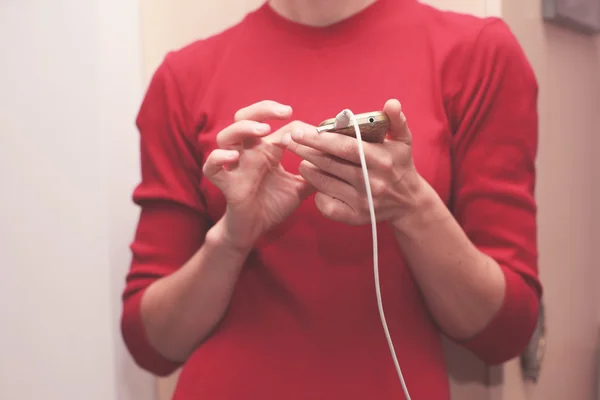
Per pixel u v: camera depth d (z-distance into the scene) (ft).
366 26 2.77
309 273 2.61
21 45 4.15
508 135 2.65
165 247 3.04
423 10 2.78
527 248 2.67
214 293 2.70
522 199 2.65
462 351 3.54
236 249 2.59
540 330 3.65
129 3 3.98
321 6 2.80
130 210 4.04
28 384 4.32
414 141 2.56
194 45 3.07
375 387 2.53
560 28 3.97
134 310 2.99
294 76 2.76
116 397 3.94
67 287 4.09
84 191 3.97
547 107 3.82
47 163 4.10
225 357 2.68
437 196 2.43
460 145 2.67
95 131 3.90
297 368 2.58
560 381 4.06
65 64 3.98
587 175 4.32
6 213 4.31
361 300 2.57
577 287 4.23
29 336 4.28
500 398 3.53
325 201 2.33
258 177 2.44
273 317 2.65
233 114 2.78
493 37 2.66
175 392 2.79
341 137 2.15
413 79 2.64
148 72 4.09
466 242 2.52
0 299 4.38
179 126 2.97
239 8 4.17
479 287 2.54
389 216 2.35
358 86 2.67
